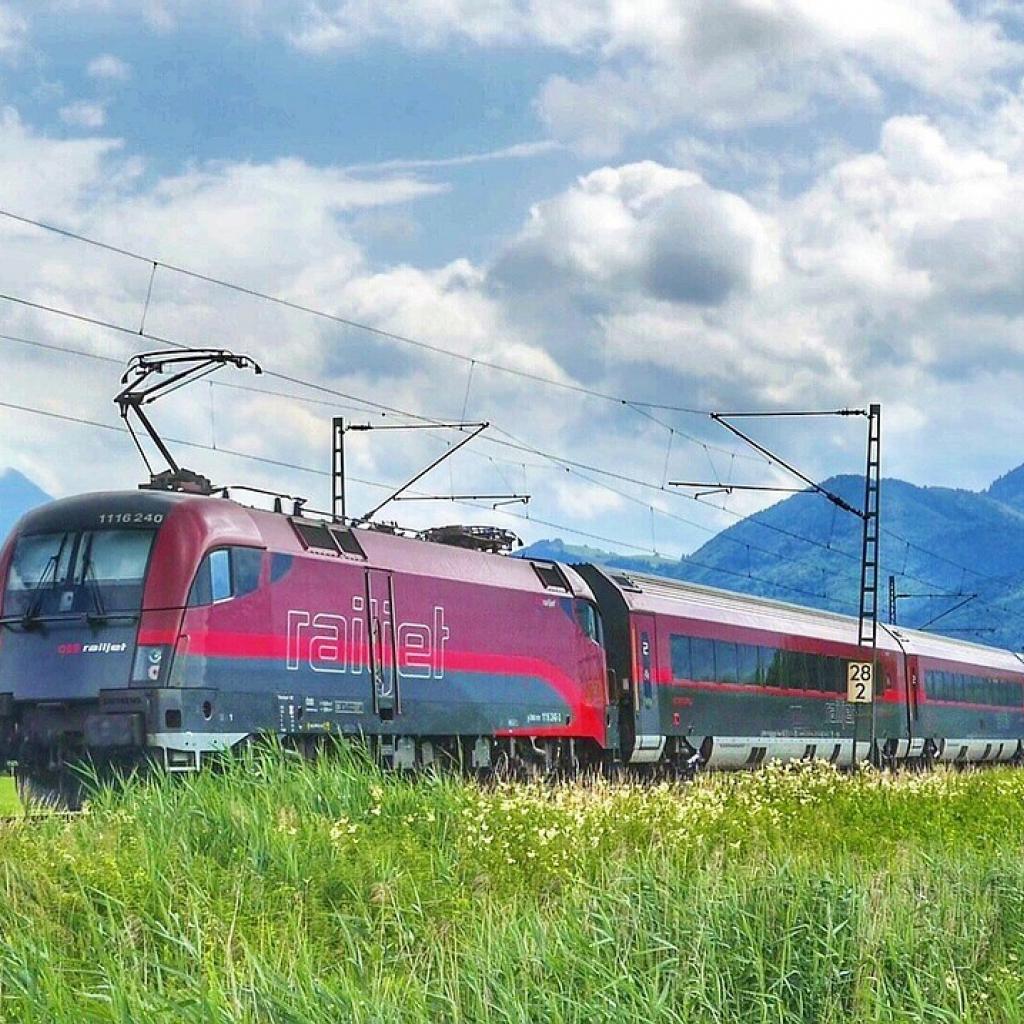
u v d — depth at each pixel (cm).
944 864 1920
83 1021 1135
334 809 1905
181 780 1884
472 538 3512
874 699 5356
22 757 2581
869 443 5234
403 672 3044
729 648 4512
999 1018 1362
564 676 3628
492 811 1959
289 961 1309
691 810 2303
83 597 2570
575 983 1313
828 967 1408
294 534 2831
